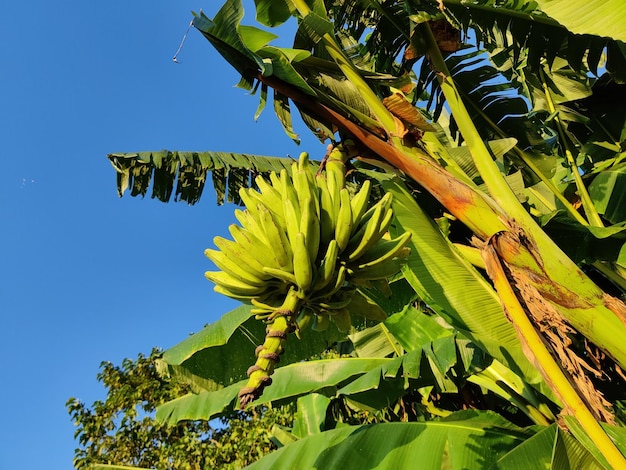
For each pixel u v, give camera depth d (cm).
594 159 266
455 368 206
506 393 260
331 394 287
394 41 211
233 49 163
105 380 657
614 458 105
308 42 172
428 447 186
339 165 150
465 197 145
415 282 171
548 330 124
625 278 202
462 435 189
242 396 91
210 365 245
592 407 115
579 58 193
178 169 230
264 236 113
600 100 251
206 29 157
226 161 231
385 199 121
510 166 253
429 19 173
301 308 112
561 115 255
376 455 189
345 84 175
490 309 169
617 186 216
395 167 161
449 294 169
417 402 345
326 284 107
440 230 181
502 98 232
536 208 275
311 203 108
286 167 247
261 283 112
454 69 227
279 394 254
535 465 156
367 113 171
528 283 131
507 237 136
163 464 570
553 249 136
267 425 576
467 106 237
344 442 198
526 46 194
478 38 202
